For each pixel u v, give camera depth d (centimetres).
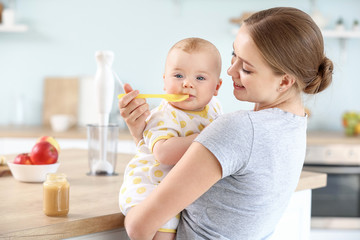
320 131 389
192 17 395
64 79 399
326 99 395
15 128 375
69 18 399
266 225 115
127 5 397
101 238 118
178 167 103
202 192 103
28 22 399
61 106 399
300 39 104
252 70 106
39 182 158
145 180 119
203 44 122
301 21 106
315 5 395
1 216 115
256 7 394
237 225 110
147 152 123
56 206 114
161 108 125
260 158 103
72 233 111
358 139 337
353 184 337
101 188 148
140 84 399
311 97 117
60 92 399
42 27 400
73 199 133
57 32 400
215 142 101
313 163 336
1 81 404
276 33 104
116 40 399
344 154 336
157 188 105
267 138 103
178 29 396
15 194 139
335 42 395
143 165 122
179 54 120
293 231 162
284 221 158
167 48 397
